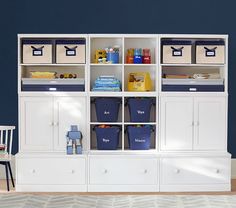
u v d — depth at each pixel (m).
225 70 6.00
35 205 5.16
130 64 6.05
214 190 5.90
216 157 5.89
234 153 6.63
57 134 5.97
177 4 6.55
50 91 5.98
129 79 6.19
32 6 6.52
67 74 6.21
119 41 6.36
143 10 6.55
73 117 5.98
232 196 5.59
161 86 5.99
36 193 5.75
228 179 5.90
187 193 5.79
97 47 6.35
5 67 6.55
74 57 6.00
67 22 6.53
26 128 5.96
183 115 5.97
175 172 5.88
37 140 5.97
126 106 6.33
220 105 5.98
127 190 5.88
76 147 5.89
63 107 5.97
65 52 6.00
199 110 5.98
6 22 6.53
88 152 5.96
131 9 6.55
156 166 5.88
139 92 6.00
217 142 6.00
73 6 6.53
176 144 5.98
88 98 5.98
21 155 5.84
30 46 6.00
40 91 5.97
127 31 6.55
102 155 5.86
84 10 6.54
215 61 6.00
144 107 6.05
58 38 6.15
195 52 6.04
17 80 6.55
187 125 5.97
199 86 5.99
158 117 5.98
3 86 6.56
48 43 6.00
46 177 5.86
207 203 5.24
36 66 6.35
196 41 6.02
